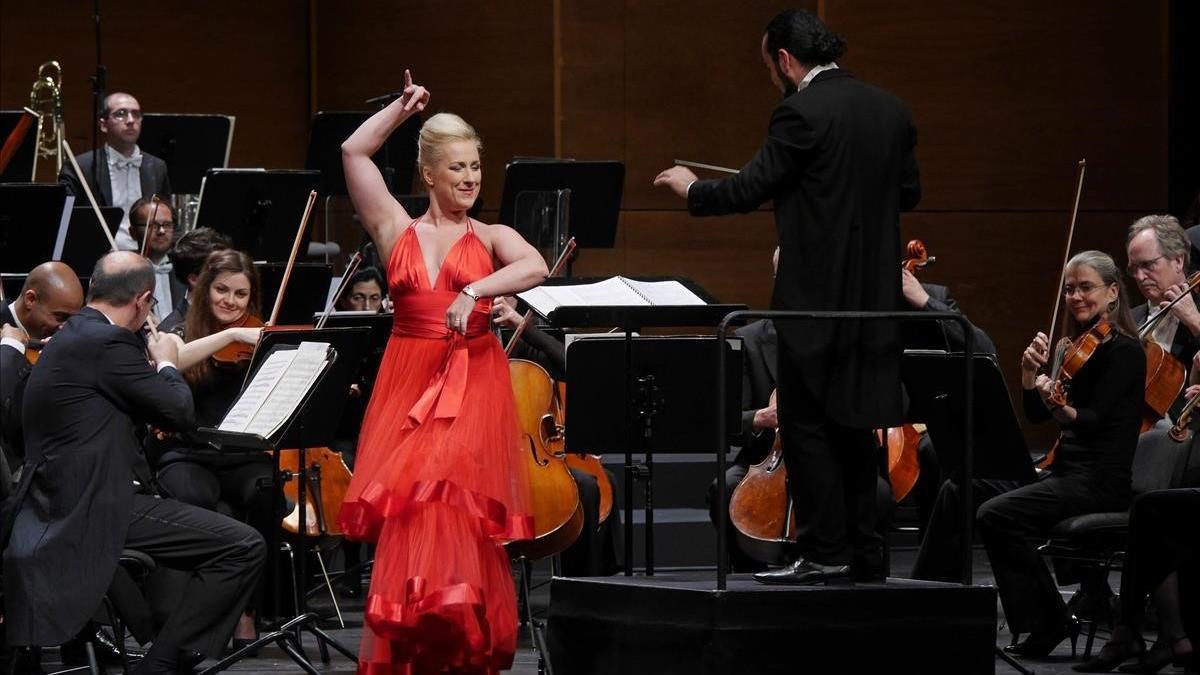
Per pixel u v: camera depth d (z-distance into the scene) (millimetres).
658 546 14141
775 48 8445
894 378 8211
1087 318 11195
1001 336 20016
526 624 11773
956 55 19969
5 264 13219
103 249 14344
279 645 9930
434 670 8047
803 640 8188
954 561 11047
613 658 8695
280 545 10656
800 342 8125
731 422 9406
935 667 8422
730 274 20297
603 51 20172
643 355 9281
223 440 9680
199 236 12516
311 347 9875
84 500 9367
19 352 10508
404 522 7988
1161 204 20062
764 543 11125
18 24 20891
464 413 8125
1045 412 11328
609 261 20109
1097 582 11211
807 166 8188
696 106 20188
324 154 15602
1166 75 19969
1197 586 10188
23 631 9156
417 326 8305
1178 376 11734
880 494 11070
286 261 14547
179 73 21312
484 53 20500
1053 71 19984
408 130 15844
